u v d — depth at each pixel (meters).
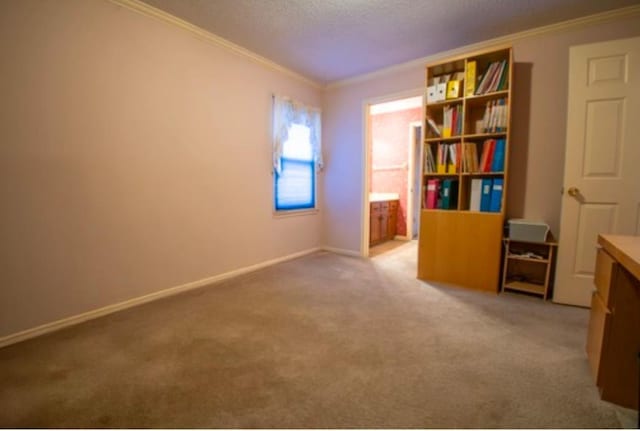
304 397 1.34
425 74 3.12
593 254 2.31
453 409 1.27
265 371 1.53
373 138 5.57
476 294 2.62
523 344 1.79
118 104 2.21
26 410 1.27
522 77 2.69
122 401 1.32
